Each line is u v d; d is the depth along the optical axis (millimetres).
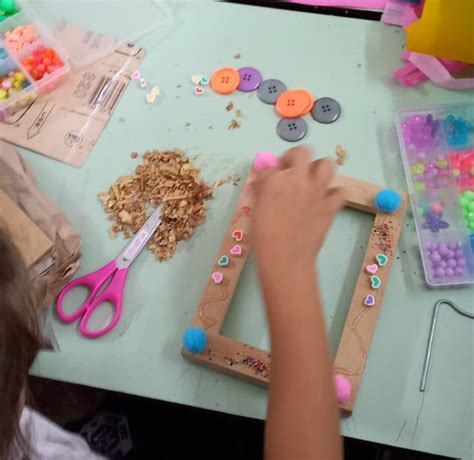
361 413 637
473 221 735
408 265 713
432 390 646
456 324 681
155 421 980
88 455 626
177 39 877
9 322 415
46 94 839
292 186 486
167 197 756
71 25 889
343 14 894
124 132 812
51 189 778
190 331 652
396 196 719
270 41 870
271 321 460
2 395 423
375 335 675
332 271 711
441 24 763
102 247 740
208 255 726
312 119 808
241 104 824
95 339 685
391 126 803
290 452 438
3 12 871
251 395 649
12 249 445
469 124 802
